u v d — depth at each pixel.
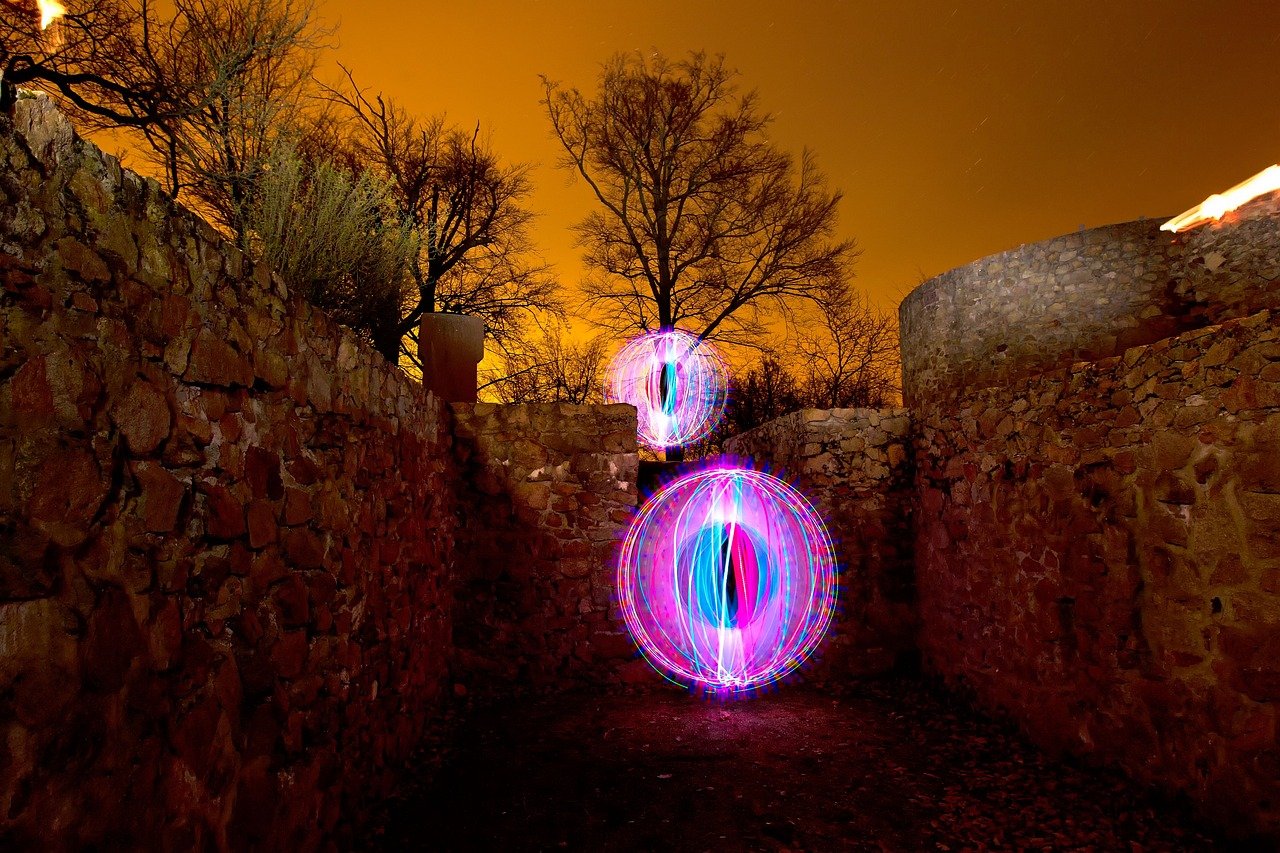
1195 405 3.35
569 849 3.27
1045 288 8.85
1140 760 3.65
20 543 1.33
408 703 4.30
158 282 1.85
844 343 16.02
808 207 15.63
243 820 2.14
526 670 6.16
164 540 1.81
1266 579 2.98
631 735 4.89
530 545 6.30
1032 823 3.45
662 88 15.61
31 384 1.38
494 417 6.39
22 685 1.30
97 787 1.49
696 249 16.03
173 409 1.89
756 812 3.66
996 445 4.99
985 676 5.10
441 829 3.43
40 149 1.45
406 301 6.12
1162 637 3.52
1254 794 3.00
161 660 1.76
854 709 5.52
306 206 4.51
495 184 13.03
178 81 5.49
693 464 9.34
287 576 2.57
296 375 2.74
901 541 6.52
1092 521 4.01
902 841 3.36
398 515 4.23
